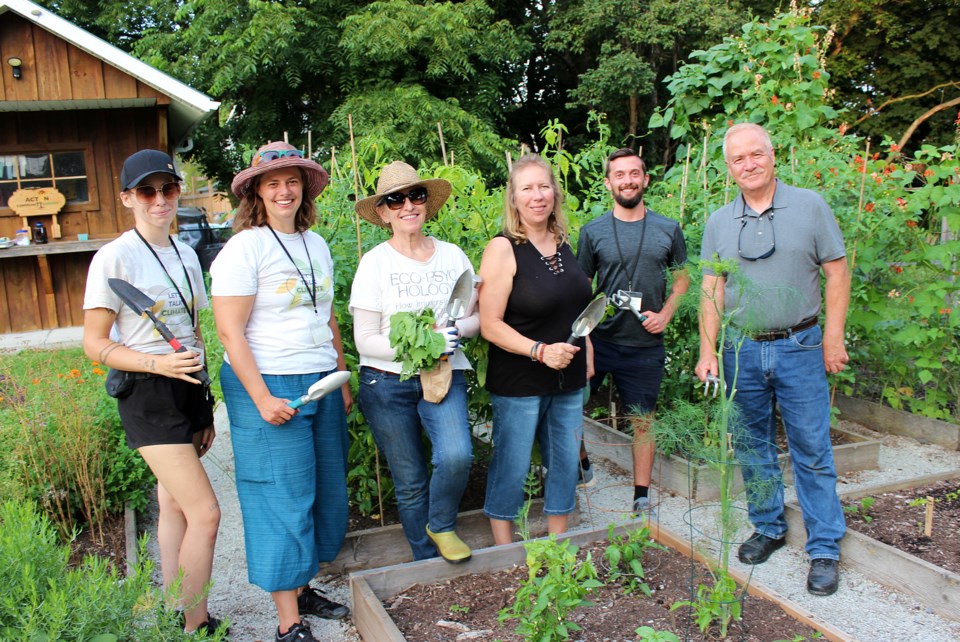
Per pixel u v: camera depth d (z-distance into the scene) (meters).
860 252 5.21
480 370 3.64
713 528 3.90
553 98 21.89
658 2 17.67
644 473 4.19
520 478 3.46
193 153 18.86
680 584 3.04
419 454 3.30
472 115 16.62
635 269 4.05
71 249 11.05
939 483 4.27
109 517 4.13
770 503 3.63
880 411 5.69
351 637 3.06
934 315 5.23
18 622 2.02
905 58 18.89
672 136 6.86
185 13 17.41
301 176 2.95
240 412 2.88
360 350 3.19
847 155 6.30
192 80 17.25
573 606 2.62
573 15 18.41
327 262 3.08
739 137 3.32
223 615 3.29
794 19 6.47
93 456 4.03
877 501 4.04
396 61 16.77
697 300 3.13
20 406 4.11
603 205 5.42
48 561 2.25
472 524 3.90
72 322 11.61
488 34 17.20
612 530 3.20
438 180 3.25
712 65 6.61
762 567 3.60
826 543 3.43
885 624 3.10
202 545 2.81
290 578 2.88
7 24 10.25
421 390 3.19
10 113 10.95
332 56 16.92
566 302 3.33
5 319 11.27
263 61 15.96
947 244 5.16
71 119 11.22
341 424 3.23
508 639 2.71
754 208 3.41
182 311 2.92
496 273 3.29
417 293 3.17
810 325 3.40
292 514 2.88
